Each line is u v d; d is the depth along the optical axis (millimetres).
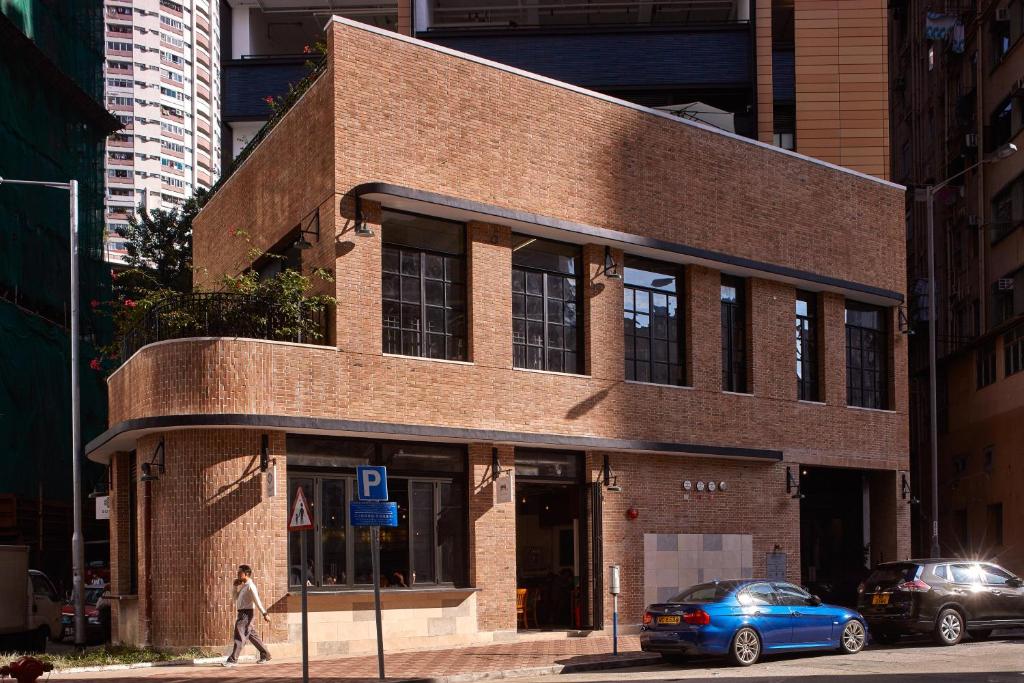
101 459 27625
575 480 23797
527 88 23469
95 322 51906
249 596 18484
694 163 26188
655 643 18344
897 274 30766
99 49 56312
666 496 25031
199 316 20203
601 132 24578
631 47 38562
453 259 22484
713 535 25750
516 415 22547
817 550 29453
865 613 21484
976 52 43344
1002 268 40062
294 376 19906
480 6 43812
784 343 27875
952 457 42125
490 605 21922
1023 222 38219
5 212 42844
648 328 25453
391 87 21531
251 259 22812
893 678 15578
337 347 20391
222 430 19531
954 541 41906
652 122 25531
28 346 43656
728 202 26766
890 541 30125
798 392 28375
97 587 30625
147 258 51344
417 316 21797
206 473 19438
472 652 20219
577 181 23984
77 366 26328
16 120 44500
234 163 28047
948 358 41969
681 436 25344
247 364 19594
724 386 26875
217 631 19109
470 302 22312
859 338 30344
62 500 46031
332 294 20578
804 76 38531
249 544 19375
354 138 20953
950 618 21000
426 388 21375
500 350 22531
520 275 23391
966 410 40812
